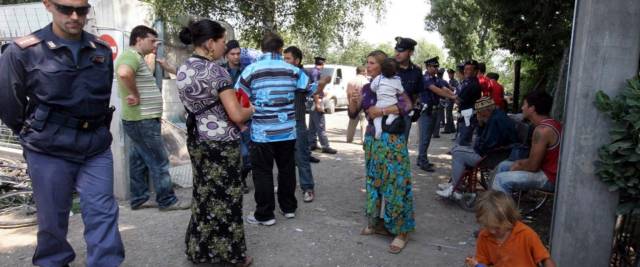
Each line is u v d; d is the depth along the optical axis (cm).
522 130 486
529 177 398
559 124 395
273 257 366
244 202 512
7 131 617
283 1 1126
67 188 283
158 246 383
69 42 271
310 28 1158
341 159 769
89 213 290
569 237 284
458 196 495
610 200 275
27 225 426
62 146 274
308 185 521
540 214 480
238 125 322
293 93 432
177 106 712
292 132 436
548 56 1054
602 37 261
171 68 592
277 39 421
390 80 371
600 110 264
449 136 1128
